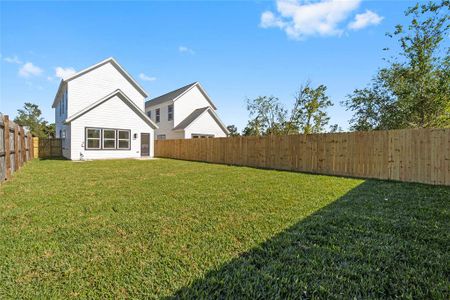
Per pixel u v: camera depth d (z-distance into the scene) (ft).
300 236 8.96
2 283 6.03
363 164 24.99
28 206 12.90
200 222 10.56
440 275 6.32
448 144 19.83
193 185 19.25
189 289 5.87
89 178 22.66
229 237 8.94
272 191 17.01
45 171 27.45
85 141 45.80
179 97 65.82
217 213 11.84
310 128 54.39
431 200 14.32
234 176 24.63
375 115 38.06
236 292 5.78
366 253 7.60
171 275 6.47
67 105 48.83
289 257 7.40
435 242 8.38
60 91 54.95
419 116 31.78
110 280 6.23
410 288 5.81
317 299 5.50
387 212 11.83
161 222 10.53
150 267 6.86
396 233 9.19
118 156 50.01
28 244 8.25
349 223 10.29
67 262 7.11
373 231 9.37
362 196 15.44
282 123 58.13
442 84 28.30
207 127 64.39
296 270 6.68
